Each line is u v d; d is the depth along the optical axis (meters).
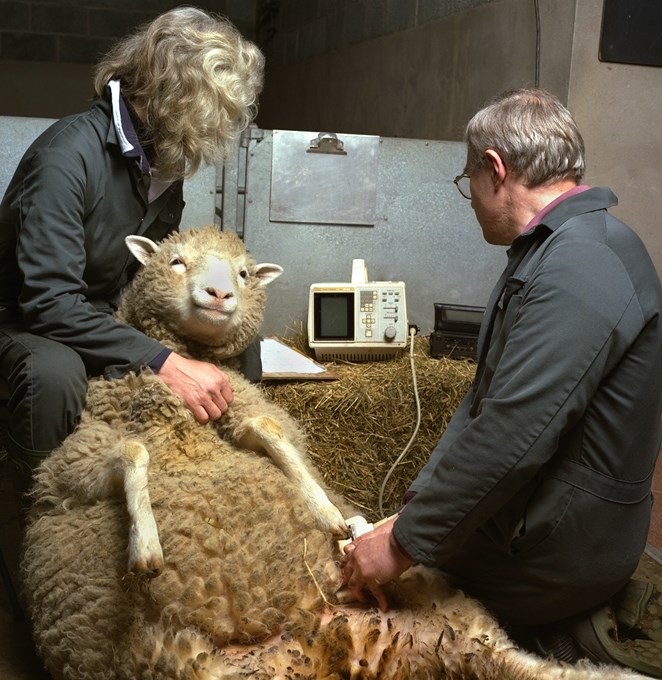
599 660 1.95
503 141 1.96
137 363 2.11
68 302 2.22
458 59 5.01
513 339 1.78
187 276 2.11
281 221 3.65
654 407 1.84
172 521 1.77
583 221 1.86
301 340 3.62
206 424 2.08
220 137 2.41
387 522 2.07
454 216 3.78
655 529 3.37
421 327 3.87
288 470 1.98
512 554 1.92
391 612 1.85
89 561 1.82
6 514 3.08
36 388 2.12
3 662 2.19
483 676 1.67
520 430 1.72
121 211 2.43
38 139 2.39
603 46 4.04
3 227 2.43
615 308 1.73
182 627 1.70
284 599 1.75
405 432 3.22
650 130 4.23
